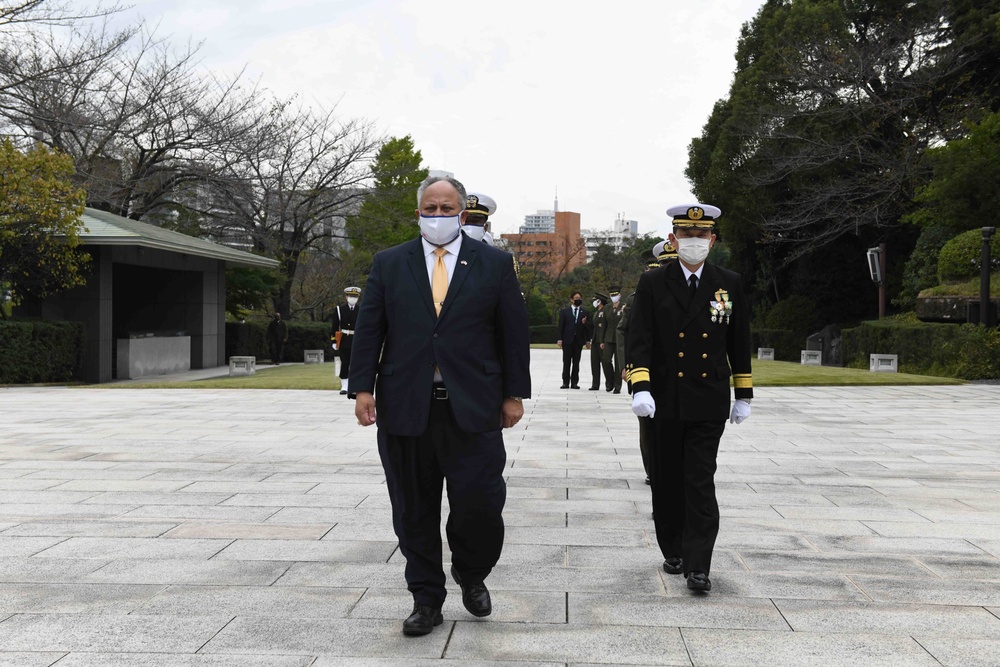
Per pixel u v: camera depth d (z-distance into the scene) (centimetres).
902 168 2584
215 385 1658
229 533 516
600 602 395
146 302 2536
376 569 444
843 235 3158
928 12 2705
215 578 428
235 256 2428
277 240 3209
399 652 333
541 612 381
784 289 3553
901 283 2961
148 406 1280
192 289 2520
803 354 2648
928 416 1153
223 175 2942
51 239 1848
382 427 370
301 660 325
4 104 2559
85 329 1958
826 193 2755
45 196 1806
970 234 2117
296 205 3222
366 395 372
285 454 816
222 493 633
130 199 2936
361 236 3625
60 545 489
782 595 405
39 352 1828
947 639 349
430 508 370
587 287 5962
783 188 3106
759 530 530
